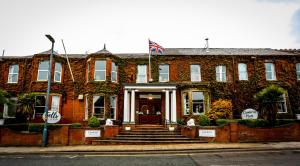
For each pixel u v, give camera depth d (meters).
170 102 22.03
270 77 23.34
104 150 13.27
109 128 17.03
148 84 20.77
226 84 22.89
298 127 16.78
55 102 21.78
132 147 14.31
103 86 21.28
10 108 22.41
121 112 21.92
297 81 23.05
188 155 11.83
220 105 19.66
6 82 23.11
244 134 16.38
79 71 23.20
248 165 9.13
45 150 13.52
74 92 22.56
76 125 18.67
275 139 16.41
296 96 22.67
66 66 23.30
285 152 12.32
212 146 14.24
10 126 18.72
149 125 20.61
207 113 20.05
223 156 11.38
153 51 24.08
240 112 22.20
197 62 23.58
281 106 22.08
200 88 21.34
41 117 21.11
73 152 13.12
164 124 20.50
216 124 19.27
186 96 21.77
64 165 9.58
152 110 22.44
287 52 25.38
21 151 13.25
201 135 16.52
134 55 25.02
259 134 16.39
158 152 12.80
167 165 9.41
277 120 19.02
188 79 23.12
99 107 21.12
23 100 19.34
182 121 20.73
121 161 10.38
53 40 16.30
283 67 23.33
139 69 23.62
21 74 23.28
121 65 23.33
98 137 16.50
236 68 23.38
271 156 11.12
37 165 9.59
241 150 13.13
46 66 22.23
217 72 23.44
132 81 22.97
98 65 22.03
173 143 15.88
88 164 9.77
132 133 17.69
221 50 26.45
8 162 10.27
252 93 22.72
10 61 23.59
